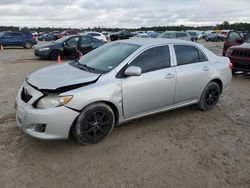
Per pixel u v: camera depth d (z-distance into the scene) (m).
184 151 3.82
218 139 4.24
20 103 3.74
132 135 4.28
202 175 3.26
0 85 7.59
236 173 3.32
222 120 5.06
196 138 4.25
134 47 4.43
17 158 3.52
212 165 3.48
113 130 4.43
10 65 12.27
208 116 5.24
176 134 4.38
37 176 3.15
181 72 4.72
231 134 4.45
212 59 5.38
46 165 3.38
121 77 4.00
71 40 14.52
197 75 4.98
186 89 4.88
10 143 3.90
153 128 4.57
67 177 3.15
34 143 3.92
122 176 3.20
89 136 3.84
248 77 9.67
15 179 3.09
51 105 3.46
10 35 23.23
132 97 4.12
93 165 3.41
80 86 3.65
